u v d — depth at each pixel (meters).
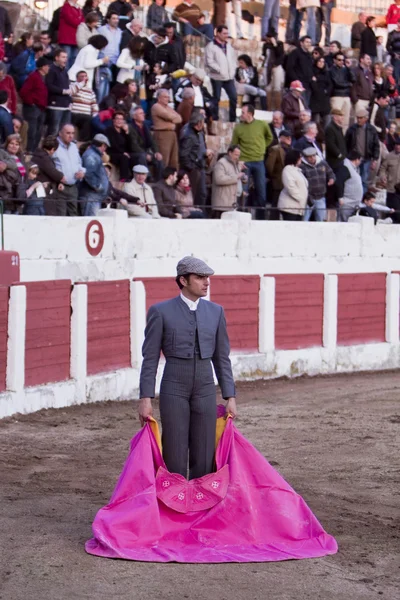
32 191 21.27
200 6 39.28
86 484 13.95
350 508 12.91
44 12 31.20
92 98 26.31
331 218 30.02
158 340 11.12
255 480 11.19
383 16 45.22
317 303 28.06
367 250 29.44
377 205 31.42
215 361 11.45
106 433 18.11
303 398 23.08
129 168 25.39
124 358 23.09
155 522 10.69
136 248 23.45
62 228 21.09
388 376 28.09
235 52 35.50
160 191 25.42
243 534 10.85
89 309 21.72
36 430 17.98
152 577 9.77
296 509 11.15
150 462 10.94
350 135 31.30
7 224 19.52
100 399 21.84
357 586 9.73
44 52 26.00
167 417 11.09
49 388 20.19
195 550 10.59
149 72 28.95
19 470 14.69
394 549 11.03
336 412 20.84
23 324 19.25
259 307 26.50
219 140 31.16
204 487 10.98
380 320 29.91
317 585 9.71
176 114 27.03
